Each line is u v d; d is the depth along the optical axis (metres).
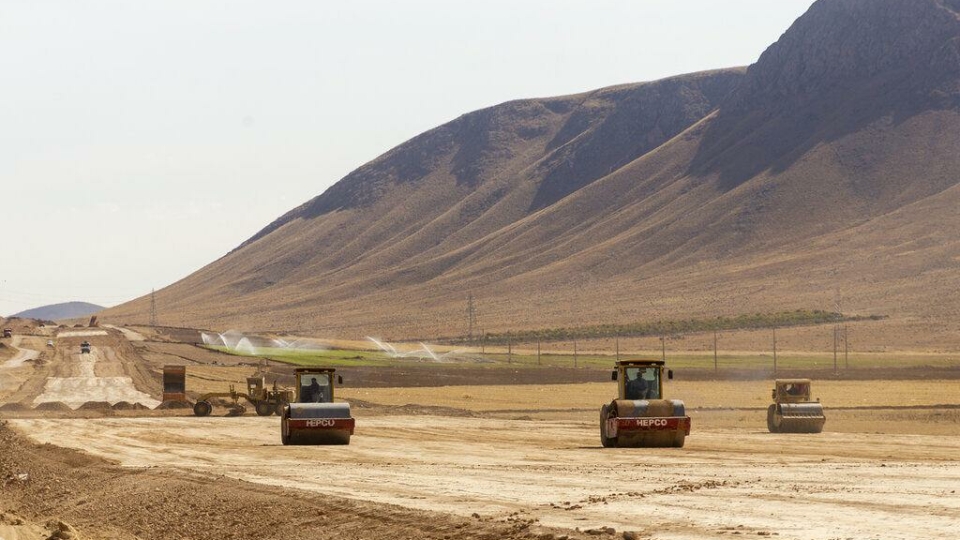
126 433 98.94
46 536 42.19
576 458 65.62
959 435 91.25
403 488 49.00
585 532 34.31
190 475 57.81
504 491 46.81
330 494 47.22
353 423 80.94
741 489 45.56
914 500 40.44
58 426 109.12
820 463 60.25
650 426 72.81
